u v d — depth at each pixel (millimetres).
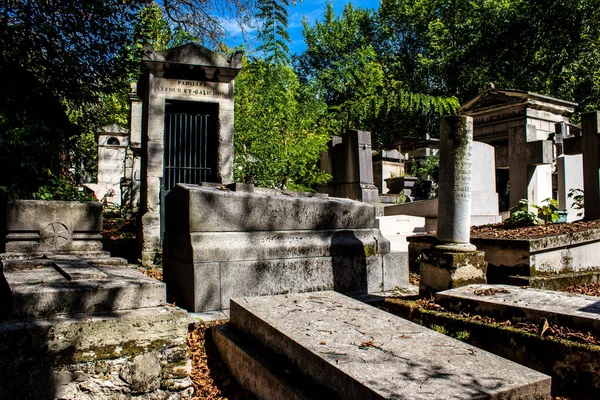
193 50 7809
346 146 13094
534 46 26594
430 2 32500
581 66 25219
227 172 8117
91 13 7438
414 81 32094
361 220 5902
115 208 12688
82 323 2990
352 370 2488
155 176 7480
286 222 5258
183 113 8703
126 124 19625
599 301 3951
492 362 2676
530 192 10625
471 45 28438
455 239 4887
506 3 27016
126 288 3297
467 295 4301
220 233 4801
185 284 4746
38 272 3957
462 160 4891
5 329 2773
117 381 3084
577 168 11000
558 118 18359
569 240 6027
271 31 12266
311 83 14625
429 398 2150
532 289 4523
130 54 8305
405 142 24000
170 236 5320
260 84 12539
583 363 3121
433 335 3188
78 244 5797
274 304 3930
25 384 2805
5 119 6824
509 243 5875
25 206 5496
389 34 34438
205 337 4121
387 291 5820
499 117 18203
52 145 7699
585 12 24484
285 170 11688
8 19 7227
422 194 17234
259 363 3146
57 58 7926
